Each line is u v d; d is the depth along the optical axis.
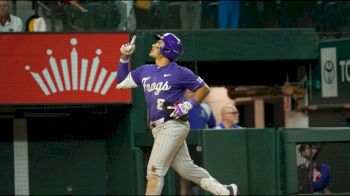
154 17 42.16
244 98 50.75
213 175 37.25
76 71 35.31
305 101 44.84
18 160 37.31
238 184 37.44
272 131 37.03
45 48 34.69
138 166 38.75
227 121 39.56
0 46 33.97
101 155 39.16
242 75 48.28
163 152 25.83
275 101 47.97
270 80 48.22
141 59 39.62
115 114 39.03
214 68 47.53
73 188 38.72
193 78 25.89
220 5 43.72
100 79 35.75
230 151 37.47
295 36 43.56
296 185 36.00
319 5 42.81
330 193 35.62
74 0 39.44
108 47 35.69
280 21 44.25
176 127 25.84
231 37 42.75
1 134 36.84
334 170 35.88
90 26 39.28
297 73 45.97
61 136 38.16
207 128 39.72
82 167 38.91
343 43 40.66
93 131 39.00
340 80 40.91
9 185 37.22
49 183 38.12
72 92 35.25
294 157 36.12
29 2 36.53
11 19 35.84
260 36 43.28
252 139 37.56
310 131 36.03
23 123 37.16
